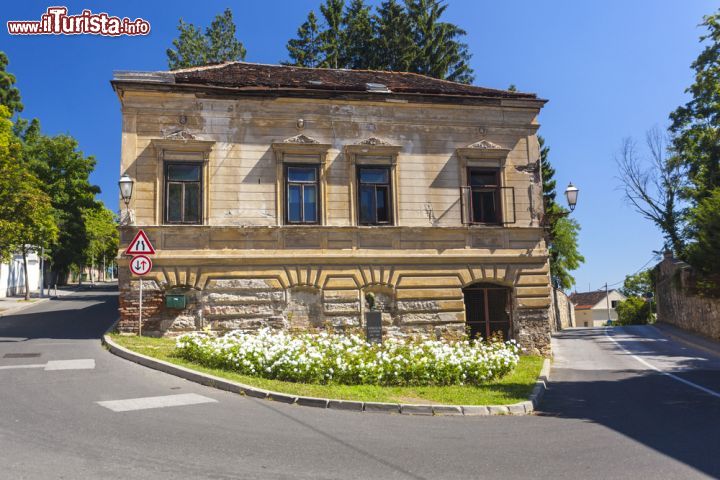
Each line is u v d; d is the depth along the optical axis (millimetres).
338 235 18984
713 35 33344
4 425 7273
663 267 40906
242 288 18078
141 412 8258
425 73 42188
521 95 21031
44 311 27594
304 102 19250
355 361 11742
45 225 34469
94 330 18953
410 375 11938
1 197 28484
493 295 20500
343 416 8898
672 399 11977
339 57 44281
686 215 36594
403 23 41875
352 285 18906
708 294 27484
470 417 9547
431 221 19797
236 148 18547
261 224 18406
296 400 9602
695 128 36125
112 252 73125
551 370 17781
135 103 17938
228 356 11922
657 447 7496
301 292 18625
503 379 13734
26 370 11430
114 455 6211
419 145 20062
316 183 19125
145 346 14336
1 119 32594
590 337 33562
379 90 20047
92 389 9750
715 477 6145
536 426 8859
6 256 33312
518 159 20844
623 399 11969
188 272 17734
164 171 17969
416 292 19406
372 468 6211
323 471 6020
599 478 6098
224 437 7156
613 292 99062
